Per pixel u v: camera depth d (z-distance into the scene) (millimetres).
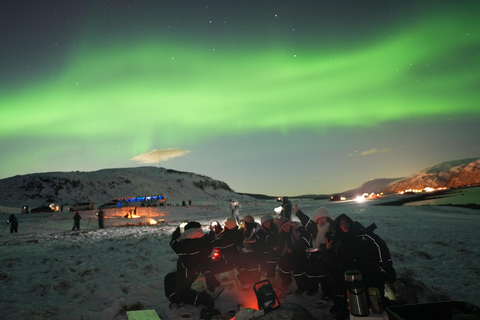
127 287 6473
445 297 4863
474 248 9188
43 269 8336
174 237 5516
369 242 4469
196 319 5008
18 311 5277
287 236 5848
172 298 5539
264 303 4215
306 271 5617
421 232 12750
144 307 5535
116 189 120812
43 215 44500
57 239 17188
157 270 8188
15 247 13711
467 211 25000
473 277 6191
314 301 5461
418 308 3635
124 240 14594
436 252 8773
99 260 9500
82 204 61031
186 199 137000
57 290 6465
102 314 5109
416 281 5184
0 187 106688
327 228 5398
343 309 4746
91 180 121562
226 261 6223
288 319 3867
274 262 6172
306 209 35438
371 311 3816
